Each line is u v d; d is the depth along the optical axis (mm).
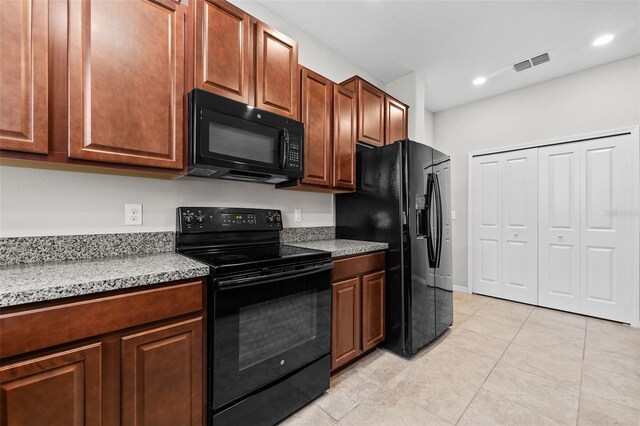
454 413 1581
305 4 2207
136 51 1286
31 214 1295
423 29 2482
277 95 1849
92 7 1173
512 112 3625
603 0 2107
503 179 3674
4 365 814
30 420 853
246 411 1352
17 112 1017
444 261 2633
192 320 1201
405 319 2205
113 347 1004
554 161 3301
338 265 1910
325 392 1768
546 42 2643
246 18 1693
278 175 1789
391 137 2879
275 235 2193
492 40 2625
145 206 1632
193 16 1485
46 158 1088
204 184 1886
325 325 1735
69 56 1125
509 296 3604
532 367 2041
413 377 1930
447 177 2764
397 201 2275
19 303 823
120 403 1016
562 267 3232
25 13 1031
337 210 2750
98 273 1063
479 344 2414
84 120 1159
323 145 2209
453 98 3863
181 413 1164
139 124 1295
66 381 912
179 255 1574
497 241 3713
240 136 1589
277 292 1472
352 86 2568
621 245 2887
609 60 2926
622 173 2889
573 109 3186
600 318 2990
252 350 1374
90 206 1451
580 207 3127
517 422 1507
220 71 1566
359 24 2432
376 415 1567
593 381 1863
